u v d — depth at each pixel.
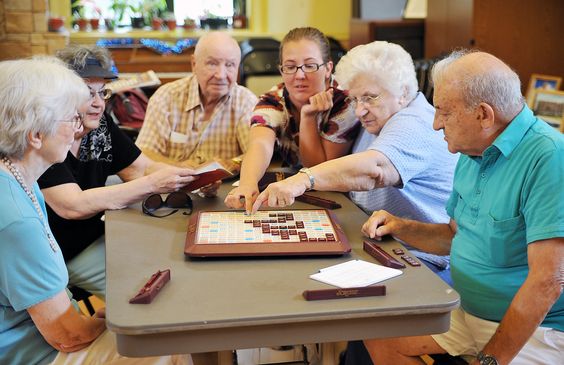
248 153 2.43
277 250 1.67
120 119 3.99
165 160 2.88
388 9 5.59
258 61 4.72
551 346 1.68
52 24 5.25
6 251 1.50
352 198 2.41
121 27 5.71
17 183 1.56
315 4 5.84
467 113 1.67
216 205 2.15
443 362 1.86
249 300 1.44
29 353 1.64
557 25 4.14
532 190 1.61
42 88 1.54
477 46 4.14
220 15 5.93
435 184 2.17
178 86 3.01
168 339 1.36
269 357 2.30
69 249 2.38
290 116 2.62
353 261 1.66
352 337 1.44
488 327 1.78
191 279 1.55
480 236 1.76
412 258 1.68
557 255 1.56
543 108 3.66
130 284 1.52
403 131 2.01
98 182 2.46
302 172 1.87
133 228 1.93
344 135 2.52
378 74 2.06
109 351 1.68
